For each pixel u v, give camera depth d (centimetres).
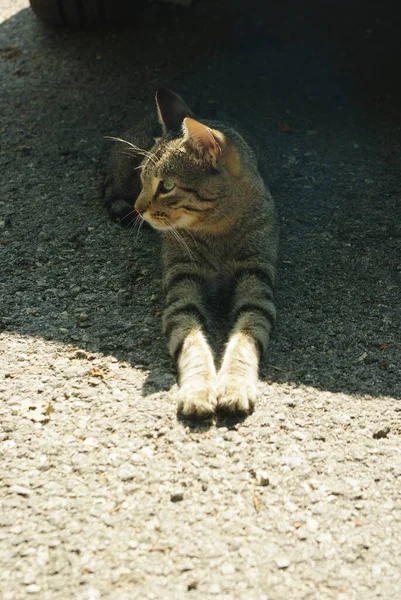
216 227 202
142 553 171
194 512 174
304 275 208
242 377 187
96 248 213
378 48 263
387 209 220
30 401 186
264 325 195
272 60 259
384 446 181
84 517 174
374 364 193
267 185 219
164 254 206
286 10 287
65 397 187
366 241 214
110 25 279
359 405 187
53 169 230
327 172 228
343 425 184
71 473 178
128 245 214
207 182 197
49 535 172
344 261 210
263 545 171
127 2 270
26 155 233
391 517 174
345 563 170
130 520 173
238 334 193
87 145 235
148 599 167
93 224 218
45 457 179
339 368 192
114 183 221
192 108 236
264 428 183
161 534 172
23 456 179
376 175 227
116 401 186
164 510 174
